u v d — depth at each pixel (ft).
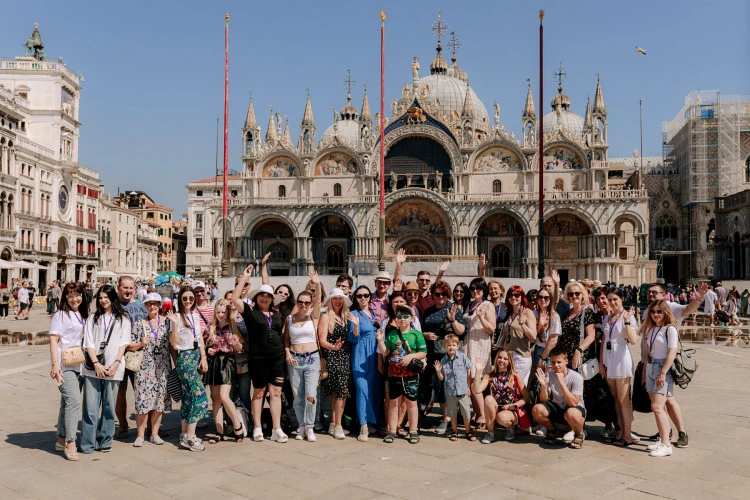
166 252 515.50
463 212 274.57
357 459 45.39
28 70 293.23
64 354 45.19
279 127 304.30
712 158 299.79
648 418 58.54
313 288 54.08
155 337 49.55
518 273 280.10
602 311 50.67
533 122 286.05
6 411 61.05
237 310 50.21
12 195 251.39
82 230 320.29
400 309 50.03
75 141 316.40
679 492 38.22
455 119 318.04
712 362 96.53
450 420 52.03
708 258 307.17
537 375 49.44
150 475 41.93
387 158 290.97
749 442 49.60
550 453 46.93
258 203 287.07
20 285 200.13
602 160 274.16
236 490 38.86
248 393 53.42
